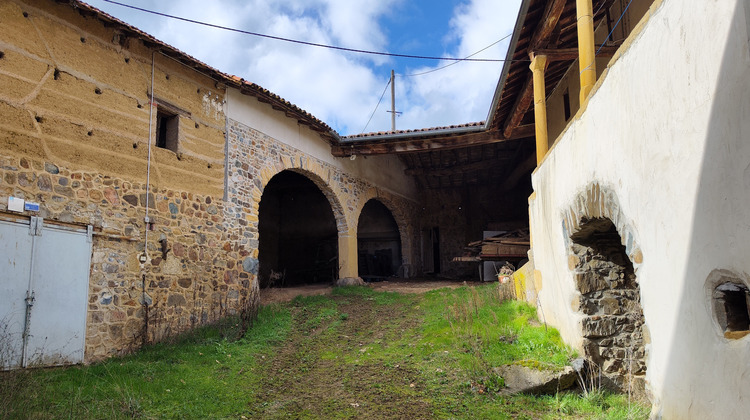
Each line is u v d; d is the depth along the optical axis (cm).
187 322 722
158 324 672
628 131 337
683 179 264
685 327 271
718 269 234
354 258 1262
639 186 322
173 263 711
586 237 489
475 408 439
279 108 969
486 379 484
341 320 849
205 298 762
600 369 468
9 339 503
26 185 533
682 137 263
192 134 769
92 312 590
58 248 560
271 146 958
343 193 1238
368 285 1255
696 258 254
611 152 370
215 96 824
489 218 1881
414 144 1203
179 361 581
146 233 671
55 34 576
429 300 981
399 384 517
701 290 251
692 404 266
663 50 280
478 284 1238
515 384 470
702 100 241
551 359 492
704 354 253
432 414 434
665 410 300
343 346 697
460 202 1916
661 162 289
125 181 649
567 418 407
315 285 1368
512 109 1030
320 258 1581
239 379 546
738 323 238
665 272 292
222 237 811
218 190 812
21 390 427
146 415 423
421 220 1903
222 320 755
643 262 323
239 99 880
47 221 551
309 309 925
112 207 627
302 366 605
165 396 468
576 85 873
